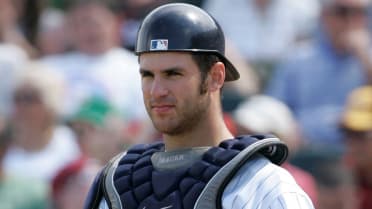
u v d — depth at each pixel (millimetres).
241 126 22828
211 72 12375
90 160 24172
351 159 23906
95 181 12992
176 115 12219
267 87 29219
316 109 27875
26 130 25734
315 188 23672
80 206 23203
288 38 31250
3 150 23516
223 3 31828
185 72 12172
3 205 23359
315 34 29688
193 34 12195
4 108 27906
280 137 23375
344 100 27672
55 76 26578
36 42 32125
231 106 26844
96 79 28578
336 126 27281
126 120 27406
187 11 12352
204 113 12391
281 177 12102
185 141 12484
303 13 31609
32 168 25453
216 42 12344
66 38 31641
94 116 24766
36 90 25844
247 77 28453
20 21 31984
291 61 28609
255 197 11961
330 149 24891
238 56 29031
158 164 12547
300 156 24406
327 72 28031
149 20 12312
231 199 11953
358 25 28062
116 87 28609
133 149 13094
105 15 29469
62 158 25734
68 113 26516
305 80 28188
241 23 31406
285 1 31500
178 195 12188
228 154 12164
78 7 29719
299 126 27703
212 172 12086
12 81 28578
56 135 25938
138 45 12336
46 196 23656
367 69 27812
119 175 12742
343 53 27953
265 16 31359
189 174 12250
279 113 23719
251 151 12148
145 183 12500
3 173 23562
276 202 11906
